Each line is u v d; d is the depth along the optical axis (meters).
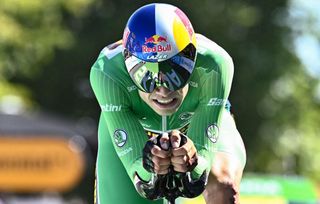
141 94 12.98
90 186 59.38
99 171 14.20
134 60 12.15
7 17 54.19
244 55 63.56
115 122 12.91
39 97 66.06
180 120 13.67
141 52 11.96
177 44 11.93
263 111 65.00
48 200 36.25
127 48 12.13
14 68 57.56
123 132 12.77
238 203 13.16
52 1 58.56
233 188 13.12
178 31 11.97
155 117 13.59
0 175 31.47
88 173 38.38
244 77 63.47
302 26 66.19
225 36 62.75
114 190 14.03
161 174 11.87
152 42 11.89
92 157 38.91
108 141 14.12
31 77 62.59
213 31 62.06
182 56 12.02
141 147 12.59
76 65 65.38
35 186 31.67
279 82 65.75
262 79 63.84
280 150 66.19
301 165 67.19
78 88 67.31
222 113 13.12
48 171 31.78
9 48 56.09
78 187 59.44
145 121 13.74
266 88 63.97
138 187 12.42
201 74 13.01
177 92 12.34
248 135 64.75
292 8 65.88
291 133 66.94
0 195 31.78
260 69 63.97
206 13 61.78
